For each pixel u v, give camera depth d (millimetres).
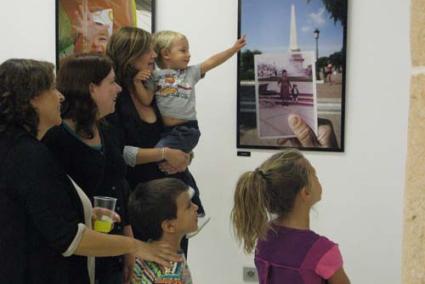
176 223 1753
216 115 3047
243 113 3012
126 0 3045
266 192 1593
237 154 3047
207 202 3102
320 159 2959
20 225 1428
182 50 2502
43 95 1451
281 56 2932
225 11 2986
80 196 1646
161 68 2525
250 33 2949
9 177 1406
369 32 2836
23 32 3209
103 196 1842
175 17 3033
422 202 584
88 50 3107
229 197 3074
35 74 1429
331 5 2840
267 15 2920
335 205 2971
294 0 2879
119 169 1917
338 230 2982
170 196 1749
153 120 2393
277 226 1614
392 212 2916
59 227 1443
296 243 1552
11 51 3238
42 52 3201
